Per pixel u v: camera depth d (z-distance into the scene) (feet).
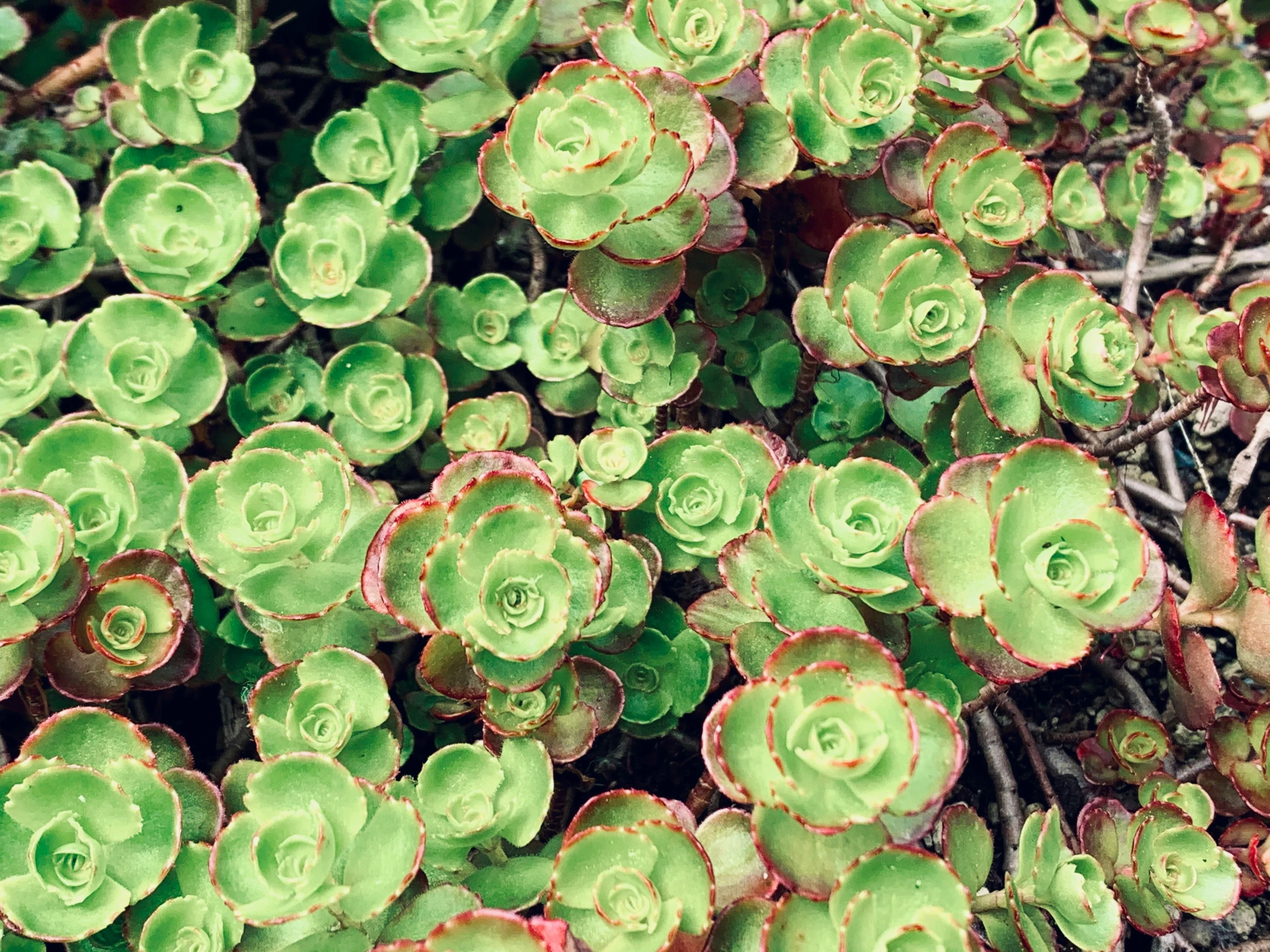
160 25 1.00
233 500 0.83
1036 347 0.89
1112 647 1.02
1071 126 1.16
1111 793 1.02
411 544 0.79
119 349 0.92
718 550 0.89
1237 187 1.16
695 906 0.73
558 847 0.84
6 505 0.81
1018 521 0.75
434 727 0.96
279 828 0.75
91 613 0.82
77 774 0.76
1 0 1.16
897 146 0.94
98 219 1.03
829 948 0.72
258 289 1.02
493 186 0.87
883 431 1.17
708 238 0.94
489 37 0.95
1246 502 1.14
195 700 1.01
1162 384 1.15
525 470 0.83
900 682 0.72
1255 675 0.84
